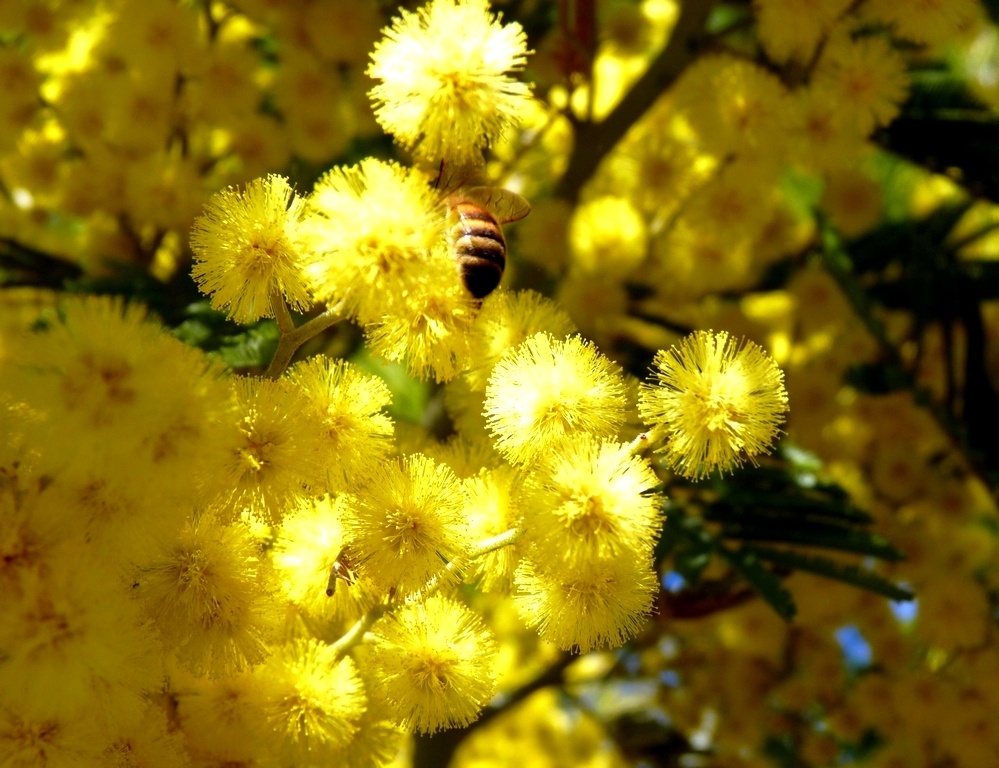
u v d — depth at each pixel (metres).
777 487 0.32
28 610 0.24
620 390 0.25
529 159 0.42
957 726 0.42
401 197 0.24
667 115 0.42
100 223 0.38
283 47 0.38
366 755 0.26
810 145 0.33
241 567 0.25
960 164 0.38
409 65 0.24
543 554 0.25
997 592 0.44
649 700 0.54
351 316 0.25
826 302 0.44
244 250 0.25
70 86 0.38
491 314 0.26
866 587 0.31
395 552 0.25
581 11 0.37
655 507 0.25
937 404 0.39
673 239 0.37
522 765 0.53
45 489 0.24
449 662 0.25
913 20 0.32
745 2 0.43
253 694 0.26
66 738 0.24
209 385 0.24
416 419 0.38
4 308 0.35
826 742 0.46
